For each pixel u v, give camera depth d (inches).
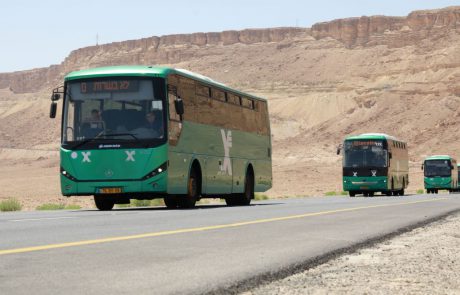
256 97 1909.4
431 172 4335.6
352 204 1769.2
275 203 1889.8
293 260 574.6
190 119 1467.8
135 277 463.8
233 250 633.0
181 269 505.0
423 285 466.6
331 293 430.0
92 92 1392.7
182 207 1483.8
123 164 1360.7
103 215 1181.7
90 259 549.6
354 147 3056.1
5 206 1785.2
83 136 1382.9
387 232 869.8
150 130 1362.0
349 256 629.3
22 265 511.2
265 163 1962.4
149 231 814.5
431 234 872.3
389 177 3043.8
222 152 1632.6
